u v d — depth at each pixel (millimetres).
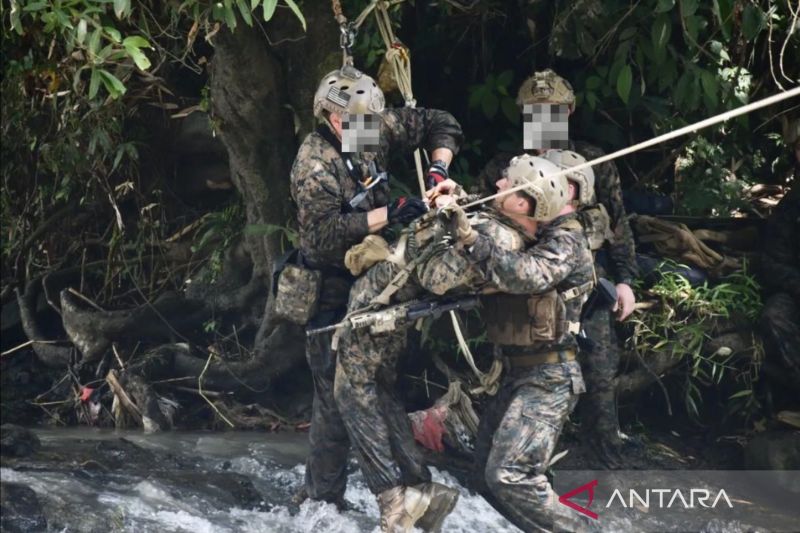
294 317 8836
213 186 15016
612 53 12180
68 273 15383
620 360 11344
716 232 11875
